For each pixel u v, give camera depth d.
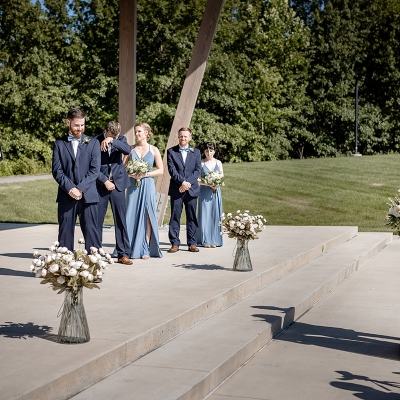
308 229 14.18
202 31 11.99
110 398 3.76
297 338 6.07
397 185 22.41
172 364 4.55
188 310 5.63
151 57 36.53
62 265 4.41
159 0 34.88
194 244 9.87
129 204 8.86
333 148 43.41
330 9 44.47
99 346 4.38
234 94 39.66
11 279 7.04
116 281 7.05
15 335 4.65
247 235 7.81
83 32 37.09
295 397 4.38
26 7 37.19
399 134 44.72
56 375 3.68
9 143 35.50
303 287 8.03
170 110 35.00
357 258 10.85
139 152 8.91
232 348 5.04
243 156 41.12
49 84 36.53
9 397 3.28
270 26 41.66
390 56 43.88
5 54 37.09
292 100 42.38
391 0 45.34
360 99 44.94
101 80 35.06
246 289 7.26
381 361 5.33
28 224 14.89
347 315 7.17
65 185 6.70
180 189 9.60
